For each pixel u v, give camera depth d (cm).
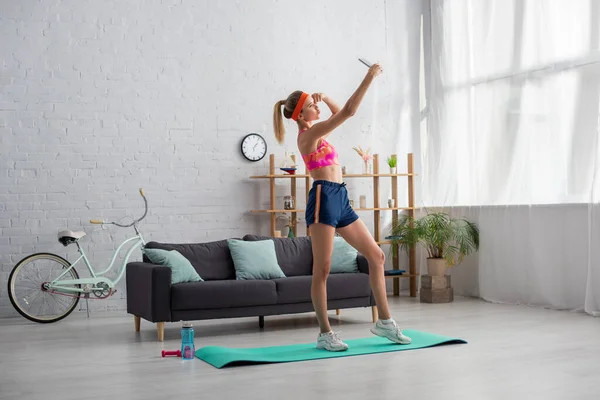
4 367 422
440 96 780
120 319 630
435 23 788
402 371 385
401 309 663
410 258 776
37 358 450
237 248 584
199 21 725
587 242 612
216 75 731
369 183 804
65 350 479
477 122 732
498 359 416
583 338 485
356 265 602
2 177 652
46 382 378
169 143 711
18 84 658
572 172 623
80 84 679
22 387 367
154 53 706
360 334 525
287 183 762
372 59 803
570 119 625
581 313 606
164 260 542
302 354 435
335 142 788
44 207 665
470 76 743
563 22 632
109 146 688
